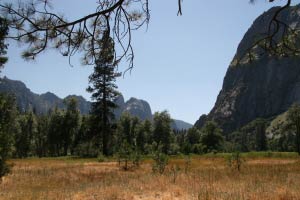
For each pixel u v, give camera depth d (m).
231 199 14.12
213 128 113.75
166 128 106.06
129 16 6.18
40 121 113.31
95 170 29.84
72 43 6.20
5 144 20.05
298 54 6.12
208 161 41.72
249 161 41.88
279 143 146.38
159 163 27.30
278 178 21.22
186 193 15.95
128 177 23.31
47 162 42.66
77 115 98.44
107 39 6.24
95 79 60.34
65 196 15.43
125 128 104.19
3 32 5.67
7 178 22.94
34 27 5.87
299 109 90.50
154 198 15.00
